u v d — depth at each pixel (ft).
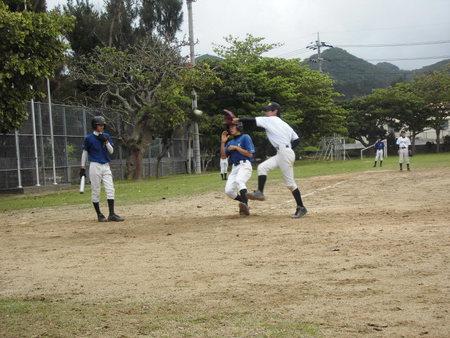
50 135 83.66
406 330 10.69
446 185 48.88
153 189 64.85
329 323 11.34
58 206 47.50
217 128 128.16
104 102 99.81
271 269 16.89
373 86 399.85
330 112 163.73
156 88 100.68
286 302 13.09
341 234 23.12
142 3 119.75
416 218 27.09
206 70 105.40
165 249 21.68
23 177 78.02
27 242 25.23
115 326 11.76
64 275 17.43
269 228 26.37
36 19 58.44
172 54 101.14
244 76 135.74
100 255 20.92
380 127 231.50
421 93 218.18
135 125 99.55
